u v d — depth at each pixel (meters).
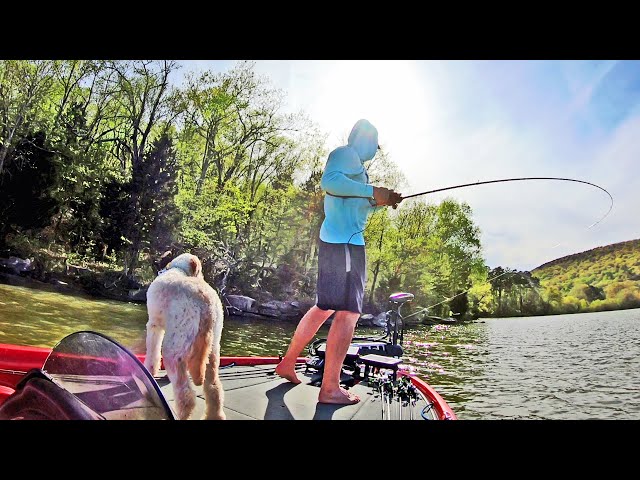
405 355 13.73
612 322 21.64
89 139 20.97
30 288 16.52
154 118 21.98
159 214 21.03
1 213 18.33
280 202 23.25
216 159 22.81
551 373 12.26
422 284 20.25
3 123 18.73
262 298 21.67
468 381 11.08
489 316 21.25
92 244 19.83
